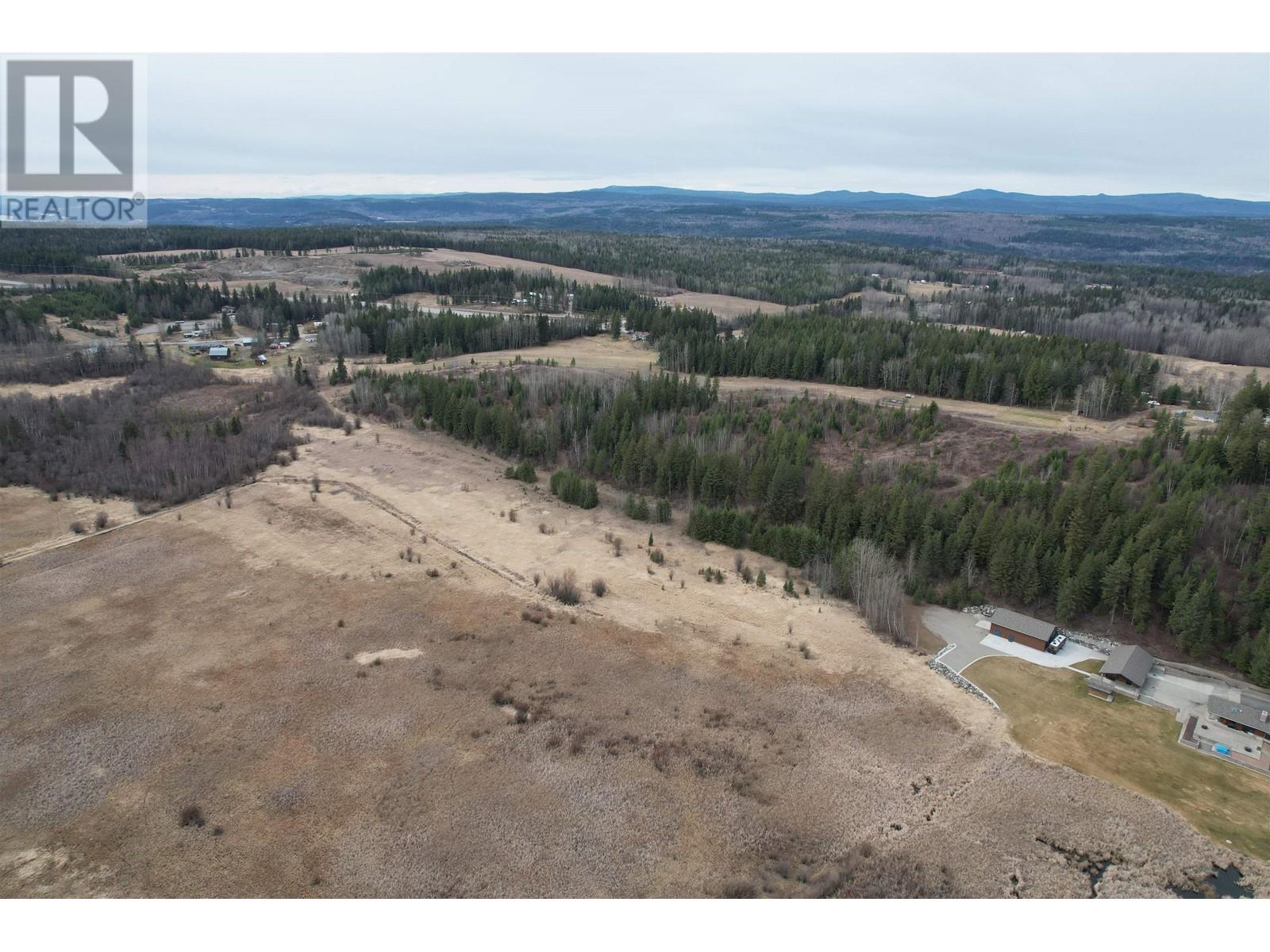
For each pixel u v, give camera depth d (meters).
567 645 69.38
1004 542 81.06
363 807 49.09
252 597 76.06
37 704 58.59
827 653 70.50
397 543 89.31
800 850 47.12
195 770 52.00
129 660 64.81
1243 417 100.62
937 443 111.81
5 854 44.66
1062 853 48.16
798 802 50.97
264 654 66.12
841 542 90.88
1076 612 77.38
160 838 46.19
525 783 51.56
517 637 70.25
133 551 84.94
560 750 55.03
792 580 86.69
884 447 114.56
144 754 53.38
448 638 69.75
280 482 105.75
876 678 66.62
